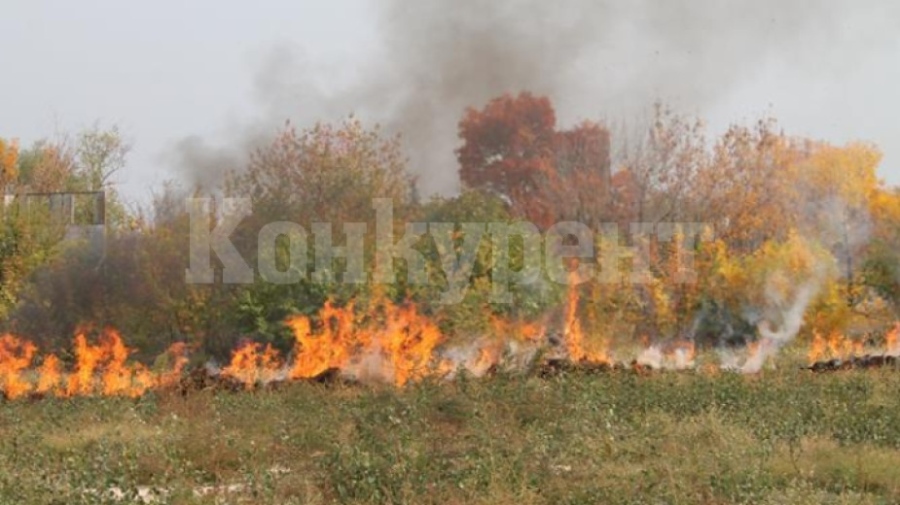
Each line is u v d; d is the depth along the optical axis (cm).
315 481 2452
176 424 3086
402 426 2872
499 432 2841
